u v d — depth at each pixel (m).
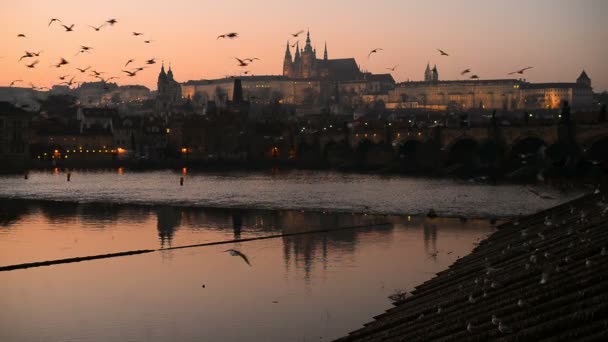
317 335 89.75
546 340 57.44
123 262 127.19
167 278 116.19
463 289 87.81
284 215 187.75
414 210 194.75
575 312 61.31
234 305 101.88
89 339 88.94
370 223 171.88
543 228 121.19
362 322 93.88
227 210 199.25
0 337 89.88
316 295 106.19
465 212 189.50
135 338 89.44
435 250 137.12
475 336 64.25
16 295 107.06
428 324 75.12
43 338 89.56
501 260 100.19
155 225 170.00
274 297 105.38
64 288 110.56
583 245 90.31
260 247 140.75
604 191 152.38
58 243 144.88
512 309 70.56
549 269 79.00
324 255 132.75
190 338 89.12
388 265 124.31
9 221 177.25
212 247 140.50
